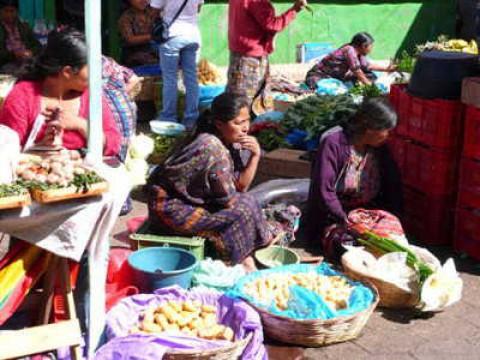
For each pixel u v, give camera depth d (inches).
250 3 281.1
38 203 120.9
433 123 206.2
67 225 123.8
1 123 144.6
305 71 388.8
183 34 294.2
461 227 205.5
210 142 177.2
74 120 143.9
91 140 135.6
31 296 139.4
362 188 202.8
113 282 167.3
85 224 124.9
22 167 125.0
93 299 137.1
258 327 144.9
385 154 204.4
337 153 197.5
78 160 134.8
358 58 358.0
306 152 245.6
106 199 127.0
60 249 124.7
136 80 251.4
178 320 149.0
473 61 206.1
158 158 261.7
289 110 268.7
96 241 132.0
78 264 139.9
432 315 172.2
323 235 201.5
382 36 441.4
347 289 167.0
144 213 229.8
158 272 160.6
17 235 123.1
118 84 210.2
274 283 167.5
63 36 142.3
